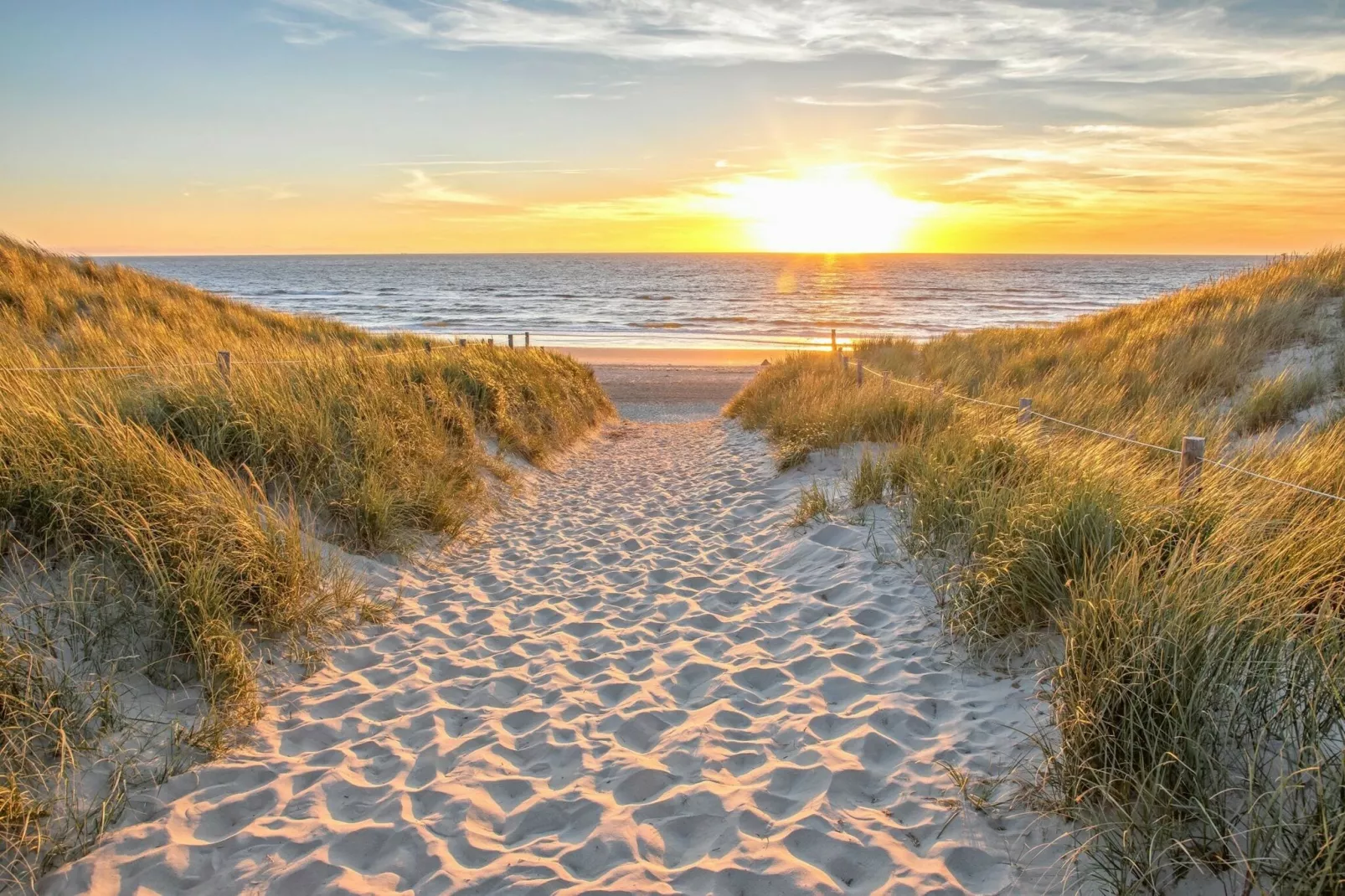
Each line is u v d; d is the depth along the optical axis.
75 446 4.63
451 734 3.72
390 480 6.74
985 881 2.51
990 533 4.86
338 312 56.62
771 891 2.52
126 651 3.74
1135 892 2.29
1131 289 76.88
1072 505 4.30
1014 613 4.07
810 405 11.15
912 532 5.60
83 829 2.86
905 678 3.97
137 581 4.05
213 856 2.83
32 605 3.67
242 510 4.77
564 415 12.87
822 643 4.56
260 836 2.91
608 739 3.63
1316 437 5.25
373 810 3.11
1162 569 3.52
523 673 4.41
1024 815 2.76
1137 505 4.22
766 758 3.36
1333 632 2.63
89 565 3.99
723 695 4.02
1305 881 2.04
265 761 3.44
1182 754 2.49
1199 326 11.49
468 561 6.51
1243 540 3.47
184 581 4.04
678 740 3.56
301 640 4.53
